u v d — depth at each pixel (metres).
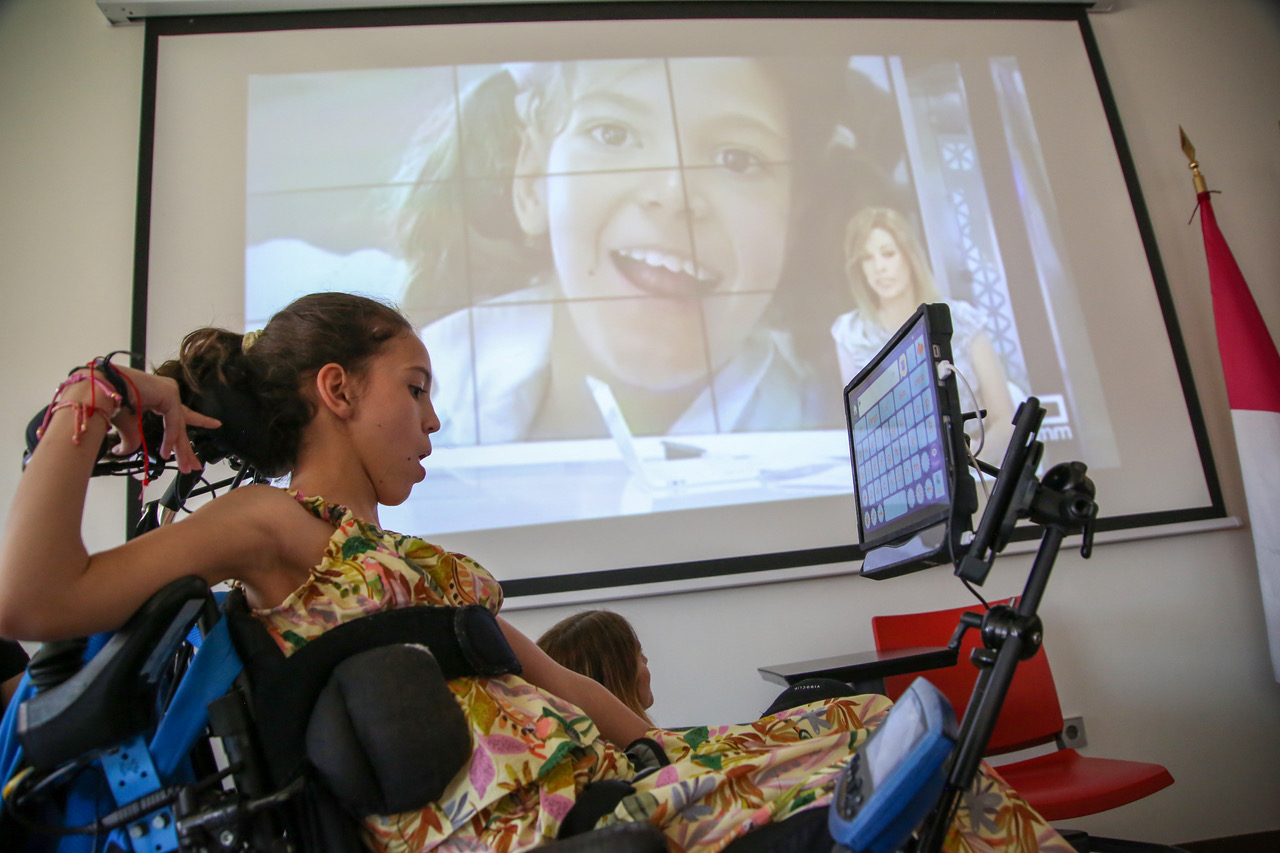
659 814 0.71
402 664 0.71
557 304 2.39
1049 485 0.75
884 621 2.03
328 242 2.37
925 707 0.61
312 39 2.51
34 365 2.24
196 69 2.45
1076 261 2.61
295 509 0.80
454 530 2.21
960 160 2.65
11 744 0.72
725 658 2.21
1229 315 2.49
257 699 0.71
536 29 2.60
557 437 2.30
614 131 2.54
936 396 0.83
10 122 2.40
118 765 0.70
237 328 2.28
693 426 2.35
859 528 1.08
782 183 2.56
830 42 2.70
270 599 0.78
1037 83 2.75
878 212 2.57
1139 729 2.29
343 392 0.88
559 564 2.22
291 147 2.42
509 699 0.80
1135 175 2.70
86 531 2.09
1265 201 2.79
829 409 2.41
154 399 0.76
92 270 2.31
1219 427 2.56
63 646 0.72
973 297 2.54
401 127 2.47
